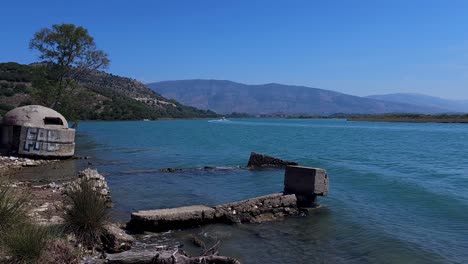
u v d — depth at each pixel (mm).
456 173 24766
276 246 10297
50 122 27000
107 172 22406
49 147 25672
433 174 24250
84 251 8227
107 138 56250
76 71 45844
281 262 9211
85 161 26625
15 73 106625
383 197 16750
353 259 9500
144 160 29859
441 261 9398
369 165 28656
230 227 11719
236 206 12406
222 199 15852
